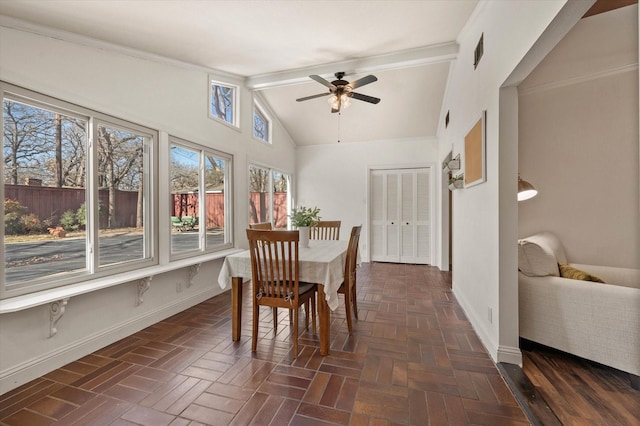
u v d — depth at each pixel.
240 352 2.15
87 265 2.21
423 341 2.31
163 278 2.83
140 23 2.16
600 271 2.41
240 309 2.35
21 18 1.77
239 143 4.05
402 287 3.88
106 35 2.21
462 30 2.83
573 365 1.95
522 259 2.17
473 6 2.38
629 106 2.52
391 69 3.57
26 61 1.81
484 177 2.20
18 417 1.48
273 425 1.42
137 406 1.56
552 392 1.67
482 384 1.75
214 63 3.27
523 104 2.80
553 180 2.75
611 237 2.60
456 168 3.23
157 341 2.33
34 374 1.81
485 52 2.23
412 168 5.48
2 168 1.74
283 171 5.51
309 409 1.54
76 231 2.14
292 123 5.36
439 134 5.11
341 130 5.42
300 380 1.79
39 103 1.91
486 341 2.19
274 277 2.22
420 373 1.86
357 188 5.73
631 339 1.72
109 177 2.38
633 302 1.72
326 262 2.10
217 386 1.73
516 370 1.84
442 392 1.67
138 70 2.59
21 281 1.83
